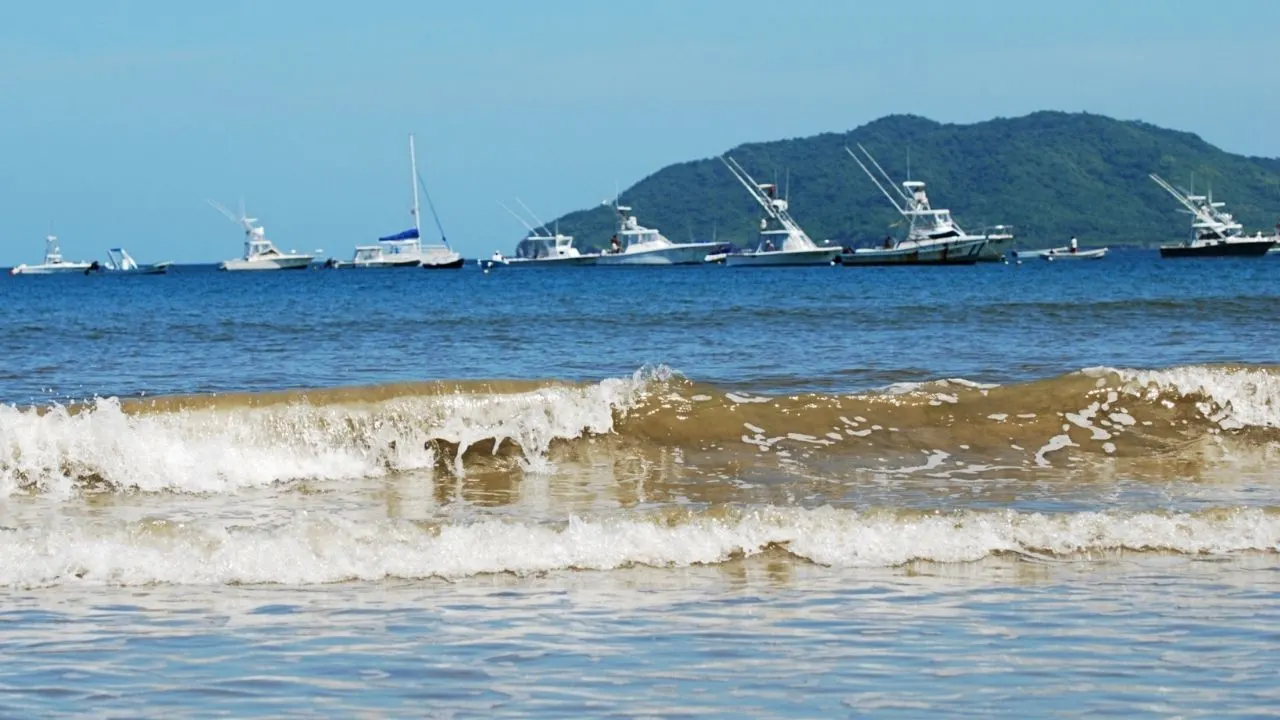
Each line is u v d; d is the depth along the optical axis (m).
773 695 9.14
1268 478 16.77
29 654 9.98
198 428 17.17
